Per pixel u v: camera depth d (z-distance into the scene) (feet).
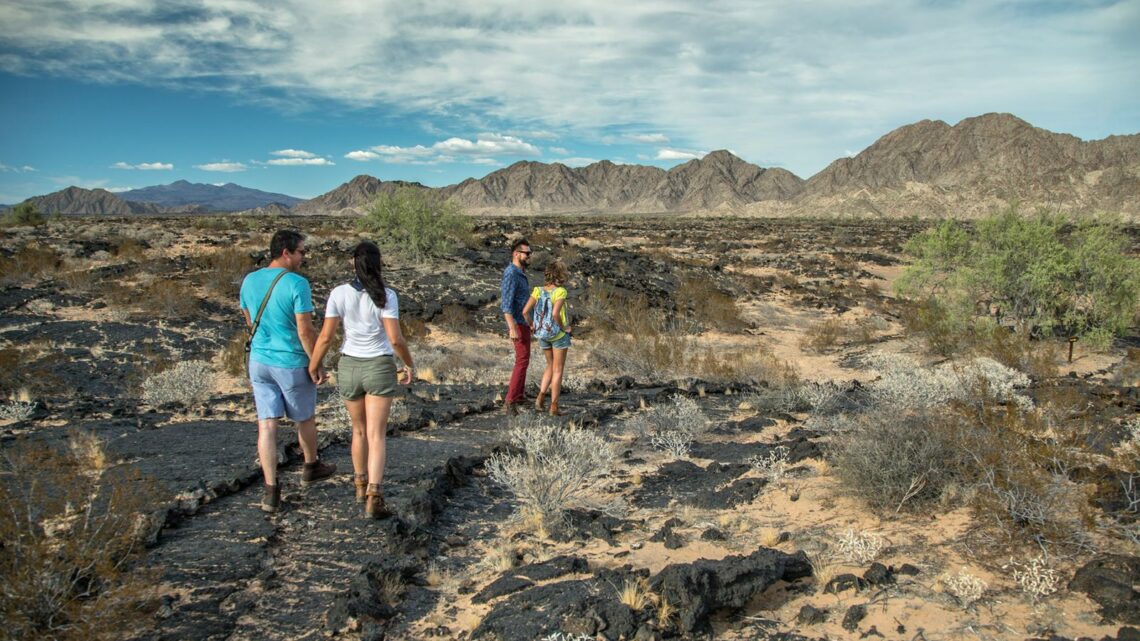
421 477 19.15
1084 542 14.02
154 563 13.53
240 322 48.83
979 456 17.01
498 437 24.29
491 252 84.33
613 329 55.93
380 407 16.15
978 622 11.64
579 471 18.13
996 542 14.42
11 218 116.57
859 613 11.96
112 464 19.83
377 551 14.75
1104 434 20.67
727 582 12.30
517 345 28.53
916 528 15.57
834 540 15.19
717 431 26.63
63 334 42.37
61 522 13.37
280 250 16.40
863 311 76.07
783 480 19.56
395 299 16.17
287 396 16.61
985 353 40.63
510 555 14.66
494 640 11.26
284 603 12.59
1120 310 46.06
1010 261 48.37
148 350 40.70
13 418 26.86
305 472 18.30
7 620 10.07
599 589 12.48
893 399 26.94
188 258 67.41
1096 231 46.62
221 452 21.04
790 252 138.92
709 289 75.41
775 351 54.39
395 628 11.99
